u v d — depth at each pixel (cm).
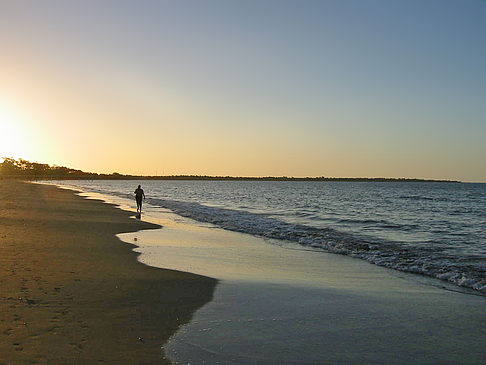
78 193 6625
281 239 1870
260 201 5725
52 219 2288
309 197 7350
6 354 517
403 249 1620
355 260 1380
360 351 588
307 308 786
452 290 974
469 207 4675
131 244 1541
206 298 830
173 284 932
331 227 2448
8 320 634
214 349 579
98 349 554
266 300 834
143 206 3888
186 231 2042
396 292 939
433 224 2714
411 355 579
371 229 2381
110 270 1044
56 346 552
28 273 948
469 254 1509
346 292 922
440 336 652
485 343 626
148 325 659
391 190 12494
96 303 753
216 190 11206
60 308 709
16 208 2947
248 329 662
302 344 607
